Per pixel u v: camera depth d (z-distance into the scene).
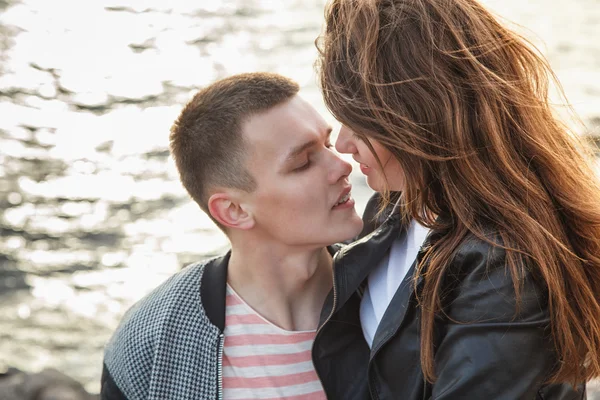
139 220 8.38
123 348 2.10
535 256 1.69
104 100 14.29
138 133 12.10
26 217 8.51
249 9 23.20
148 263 7.36
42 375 4.85
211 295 2.10
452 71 1.80
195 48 18.83
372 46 1.82
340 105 1.85
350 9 1.88
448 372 1.69
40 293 6.85
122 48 19.03
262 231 2.10
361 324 2.09
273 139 2.05
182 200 8.93
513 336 1.66
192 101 2.20
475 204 1.78
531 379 1.66
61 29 20.81
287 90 2.11
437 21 1.82
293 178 2.04
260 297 2.11
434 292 1.75
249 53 17.92
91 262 7.44
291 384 2.06
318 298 2.18
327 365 2.04
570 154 1.87
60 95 14.46
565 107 1.93
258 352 2.08
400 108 1.80
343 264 2.03
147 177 9.85
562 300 1.67
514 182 1.76
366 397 2.04
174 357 2.05
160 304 2.11
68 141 11.49
